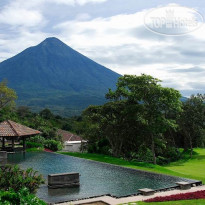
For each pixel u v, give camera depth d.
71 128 92.44
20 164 27.84
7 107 70.62
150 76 37.31
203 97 51.97
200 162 45.38
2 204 9.71
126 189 18.62
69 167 26.62
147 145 41.25
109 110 38.16
